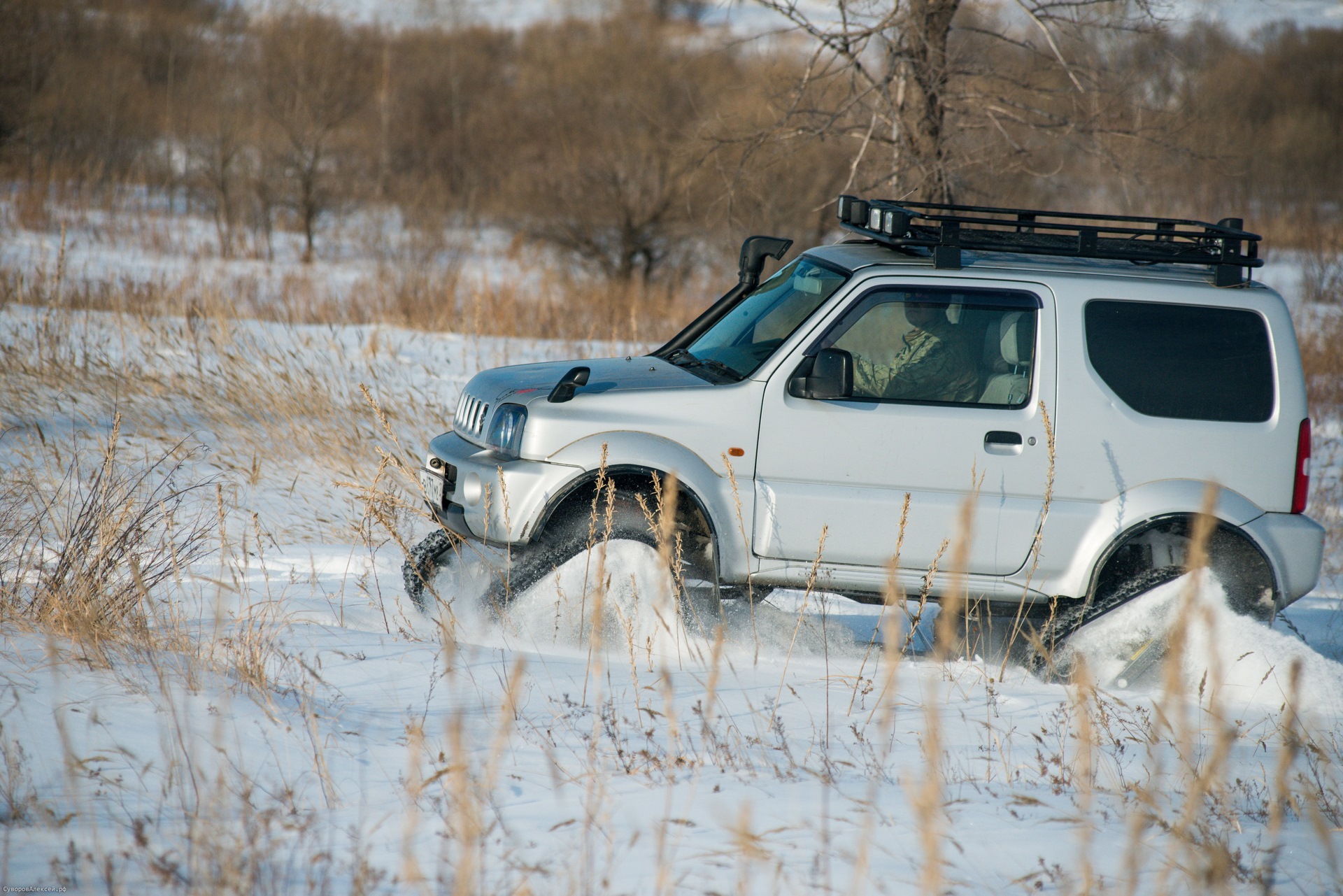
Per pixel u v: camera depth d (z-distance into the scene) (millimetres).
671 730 12289
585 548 16750
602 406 16766
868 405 16688
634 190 65625
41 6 107125
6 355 31625
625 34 102312
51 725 11766
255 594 18047
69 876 9008
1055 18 38031
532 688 14391
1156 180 42188
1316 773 12609
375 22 139000
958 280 17000
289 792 10703
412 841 9977
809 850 10156
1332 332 49656
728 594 18172
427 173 101000
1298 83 104625
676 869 9680
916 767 12664
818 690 15336
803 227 61906
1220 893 9523
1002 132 38500
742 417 16703
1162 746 13844
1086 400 16750
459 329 46656
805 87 40500
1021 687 16266
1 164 91312
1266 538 16750
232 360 32719
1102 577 17453
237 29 134625
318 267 72062
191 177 92875
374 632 16859
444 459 17922
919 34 37625
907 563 16672
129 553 16703
